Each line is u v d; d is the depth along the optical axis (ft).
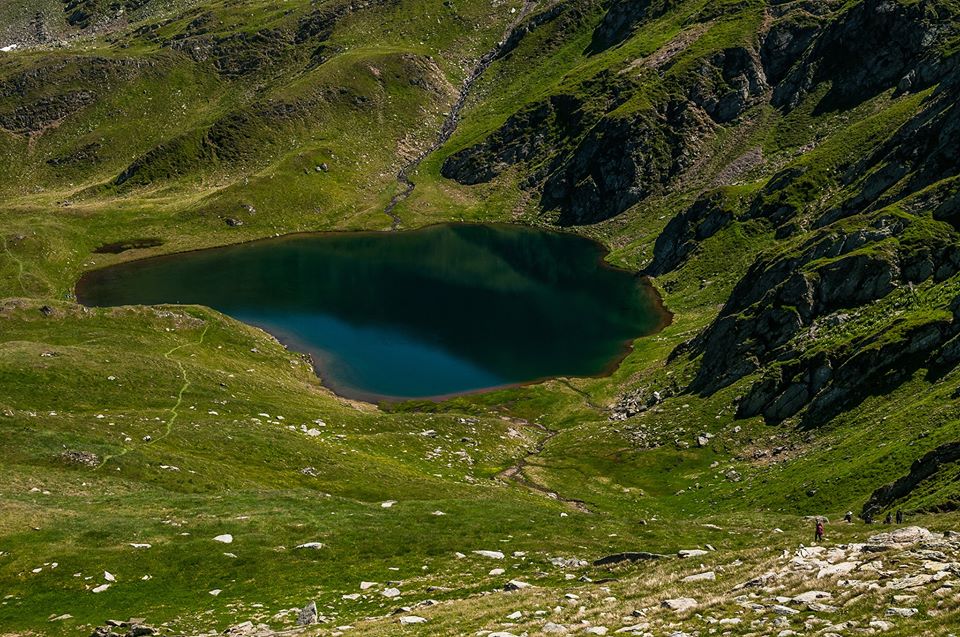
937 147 413.18
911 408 242.37
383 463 277.03
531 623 102.53
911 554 101.96
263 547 166.61
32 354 311.88
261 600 141.49
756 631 82.43
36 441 221.87
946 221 334.44
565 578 143.02
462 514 203.62
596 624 96.78
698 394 352.90
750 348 343.67
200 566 155.74
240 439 260.21
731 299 406.21
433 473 285.84
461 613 116.06
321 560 162.81
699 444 306.96
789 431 287.69
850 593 88.99
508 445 341.62
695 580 116.37
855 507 206.08
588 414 388.57
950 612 75.31
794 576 103.40
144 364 329.52
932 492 173.58
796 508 224.74
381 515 196.54
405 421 345.72
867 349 278.26
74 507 183.62
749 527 204.64
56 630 128.57
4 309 392.06
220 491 215.10
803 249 372.79
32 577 146.51
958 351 257.14
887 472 214.28
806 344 319.27
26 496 188.34
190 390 316.19
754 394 311.47
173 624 129.90
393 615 122.01
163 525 175.11
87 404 281.74
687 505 262.88
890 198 408.87
